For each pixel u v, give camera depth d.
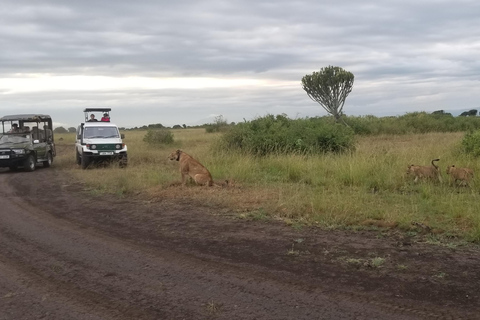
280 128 17.39
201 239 6.76
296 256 5.79
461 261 5.39
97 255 6.11
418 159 12.80
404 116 37.47
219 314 4.13
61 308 4.39
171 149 24.77
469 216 7.09
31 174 17.30
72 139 46.12
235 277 5.09
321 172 12.00
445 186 9.95
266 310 4.20
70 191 12.26
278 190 10.21
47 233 7.45
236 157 15.02
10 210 9.67
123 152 18.36
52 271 5.52
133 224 7.94
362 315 4.02
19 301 4.60
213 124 44.97
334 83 33.38
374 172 11.27
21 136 19.00
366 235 6.70
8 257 6.16
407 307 4.16
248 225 7.52
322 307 4.22
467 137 14.07
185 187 11.12
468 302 4.23
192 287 4.84
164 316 4.14
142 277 5.20
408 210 7.82
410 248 5.98
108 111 22.20
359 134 30.78
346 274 5.07
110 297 4.64
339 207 7.97
